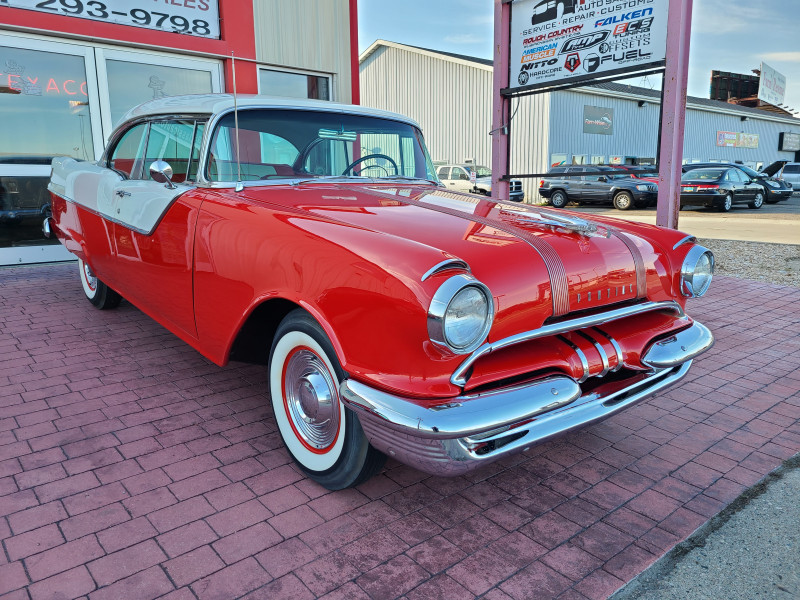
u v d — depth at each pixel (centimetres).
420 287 183
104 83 661
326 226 228
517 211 271
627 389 232
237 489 243
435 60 2555
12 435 283
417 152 376
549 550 210
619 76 539
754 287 646
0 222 633
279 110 321
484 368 199
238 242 253
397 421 188
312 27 793
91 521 220
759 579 198
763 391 353
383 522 225
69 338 422
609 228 271
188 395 332
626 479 258
